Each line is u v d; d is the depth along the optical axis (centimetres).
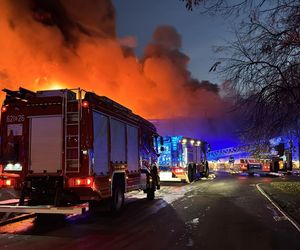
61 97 1075
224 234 917
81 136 1053
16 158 1083
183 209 1336
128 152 1354
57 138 1068
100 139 1120
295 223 1063
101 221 1100
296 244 822
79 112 1058
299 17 1191
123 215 1205
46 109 1080
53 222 1088
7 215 1120
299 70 1291
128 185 1327
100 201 1167
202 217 1164
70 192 1060
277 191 1905
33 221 1103
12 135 1095
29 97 1095
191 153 2736
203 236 895
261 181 2781
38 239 870
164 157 2584
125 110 1343
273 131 1366
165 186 2352
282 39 1258
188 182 2605
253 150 1591
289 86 1293
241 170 3816
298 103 1295
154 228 993
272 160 3747
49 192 1060
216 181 2806
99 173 1095
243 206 1414
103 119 1152
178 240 854
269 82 1323
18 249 779
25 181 1070
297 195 1714
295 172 4031
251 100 1361
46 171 1063
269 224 1048
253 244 818
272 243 828
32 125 1088
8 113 1106
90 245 812
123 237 888
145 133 1569
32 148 1080
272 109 1347
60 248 786
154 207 1388
